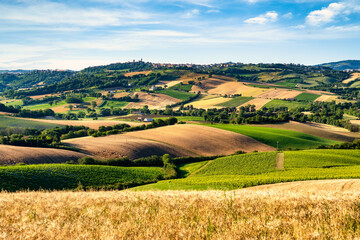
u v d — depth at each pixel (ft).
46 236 22.94
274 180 146.00
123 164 217.56
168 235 22.71
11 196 41.47
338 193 38.32
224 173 199.52
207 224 25.35
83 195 40.96
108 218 27.20
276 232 23.43
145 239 22.12
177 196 37.81
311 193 38.19
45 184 146.51
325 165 200.44
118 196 38.93
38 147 238.07
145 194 39.91
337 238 21.86
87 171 174.29
